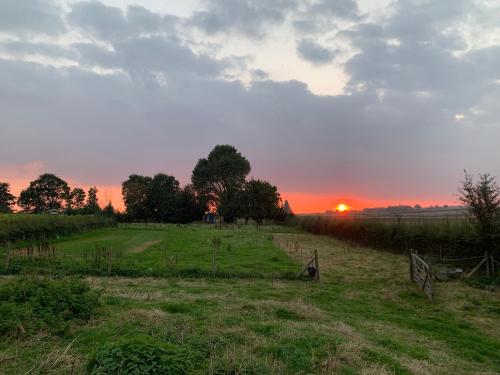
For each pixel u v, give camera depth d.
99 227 56.66
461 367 7.58
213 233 48.09
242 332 7.65
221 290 14.11
